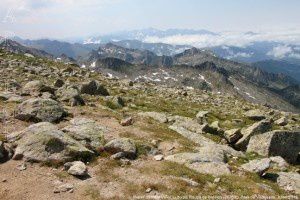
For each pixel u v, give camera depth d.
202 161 26.52
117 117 35.47
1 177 21.75
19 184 21.25
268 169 29.80
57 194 20.59
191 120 41.53
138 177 23.25
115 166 24.56
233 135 38.31
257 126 39.47
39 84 40.81
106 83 67.50
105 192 21.16
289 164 35.25
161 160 26.45
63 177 22.47
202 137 34.44
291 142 36.88
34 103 31.17
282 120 54.50
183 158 26.72
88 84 47.84
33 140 24.67
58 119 31.20
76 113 34.00
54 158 23.97
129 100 49.50
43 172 22.83
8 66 62.66
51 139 24.53
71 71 73.88
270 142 36.06
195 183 22.88
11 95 36.84
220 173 25.16
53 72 66.62
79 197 20.44
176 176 23.72
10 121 29.56
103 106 39.53
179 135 33.44
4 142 25.64
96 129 29.70
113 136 29.31
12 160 23.81
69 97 38.56
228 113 56.88
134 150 26.58
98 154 26.05
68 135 26.53
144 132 31.77
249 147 37.16
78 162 23.69
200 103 63.97
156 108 48.03
